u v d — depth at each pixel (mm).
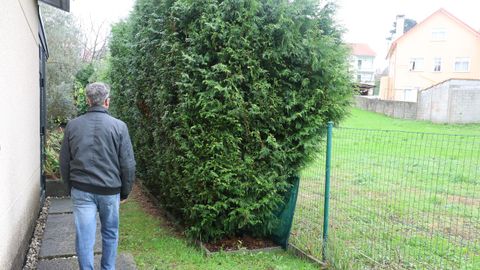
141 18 6836
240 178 4938
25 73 4852
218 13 4770
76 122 3570
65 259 4344
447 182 5293
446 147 5211
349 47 5262
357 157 5133
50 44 13859
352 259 4320
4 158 3391
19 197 4141
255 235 5441
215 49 4871
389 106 29641
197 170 4883
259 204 5012
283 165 5078
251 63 4844
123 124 3670
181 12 5047
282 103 4969
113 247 3695
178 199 5688
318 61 4930
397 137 5207
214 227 5172
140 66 7227
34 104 5820
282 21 4809
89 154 3496
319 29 5125
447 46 38656
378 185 5148
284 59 5023
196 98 4883
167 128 5430
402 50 40062
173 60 5273
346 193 5141
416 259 4223
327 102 5055
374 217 4852
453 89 24875
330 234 4809
